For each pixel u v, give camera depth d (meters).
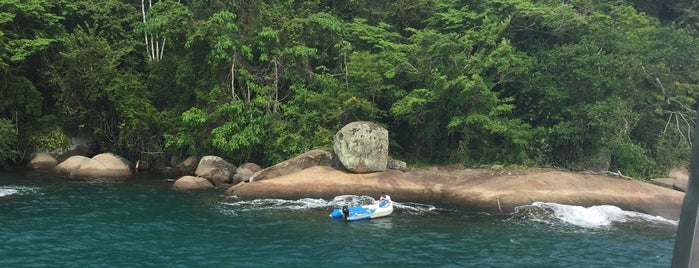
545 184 17.75
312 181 18.83
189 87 24.97
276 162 22.48
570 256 11.91
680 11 29.48
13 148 25.25
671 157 21.69
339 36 24.67
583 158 22.23
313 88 24.45
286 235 13.44
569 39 23.94
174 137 24.22
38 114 25.22
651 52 21.20
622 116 20.45
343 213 15.32
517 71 22.17
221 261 11.09
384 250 12.19
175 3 24.77
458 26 23.75
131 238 12.83
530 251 12.29
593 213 16.09
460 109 22.34
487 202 17.02
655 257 11.90
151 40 28.88
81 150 27.12
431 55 21.88
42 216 14.91
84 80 25.41
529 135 21.61
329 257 11.53
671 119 23.12
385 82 23.41
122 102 25.25
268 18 24.02
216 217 15.39
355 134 19.75
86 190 19.47
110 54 26.20
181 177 22.28
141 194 18.98
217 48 22.08
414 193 18.45
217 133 22.03
